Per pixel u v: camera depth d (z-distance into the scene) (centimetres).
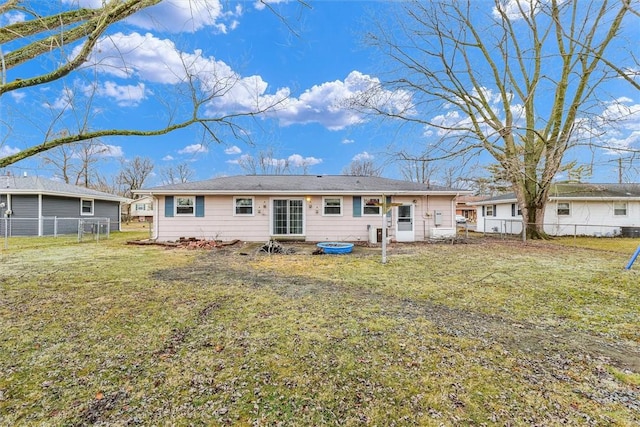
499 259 863
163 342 327
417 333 354
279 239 1313
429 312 428
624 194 1677
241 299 484
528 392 241
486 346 322
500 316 415
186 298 487
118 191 3688
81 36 267
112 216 2105
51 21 264
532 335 352
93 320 388
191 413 216
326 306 452
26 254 950
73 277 631
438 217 1362
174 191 1256
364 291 537
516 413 217
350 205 1341
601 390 245
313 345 321
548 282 592
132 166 3706
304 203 1327
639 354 307
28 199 1573
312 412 218
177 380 256
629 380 260
